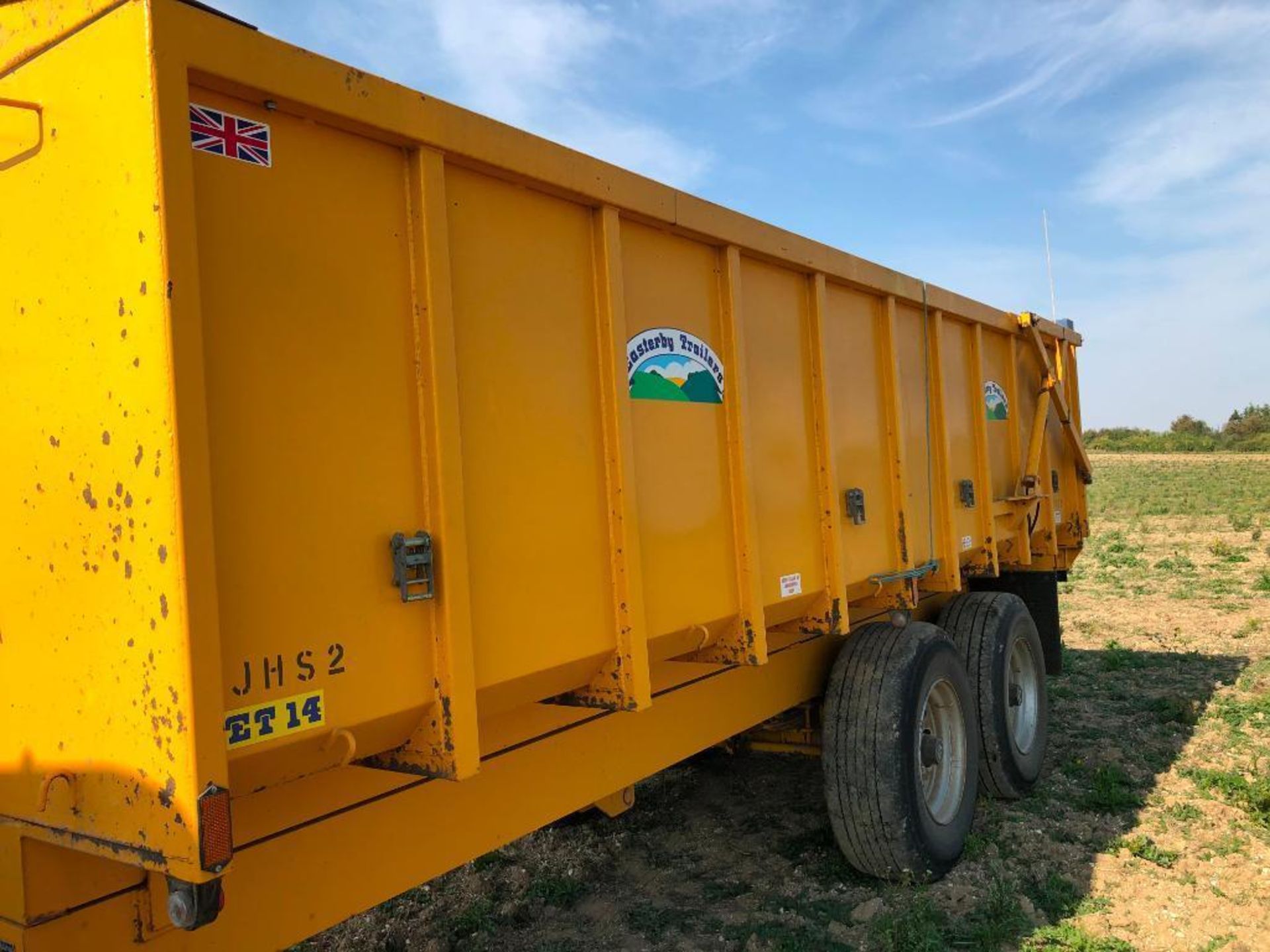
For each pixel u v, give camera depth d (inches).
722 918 174.9
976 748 204.2
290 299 82.0
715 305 141.8
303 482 81.9
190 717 69.2
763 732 210.2
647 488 124.7
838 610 165.8
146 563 71.9
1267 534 822.5
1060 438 312.5
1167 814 214.8
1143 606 497.4
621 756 137.0
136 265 71.9
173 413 69.6
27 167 82.0
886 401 192.9
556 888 186.4
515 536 103.9
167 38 71.4
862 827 177.8
